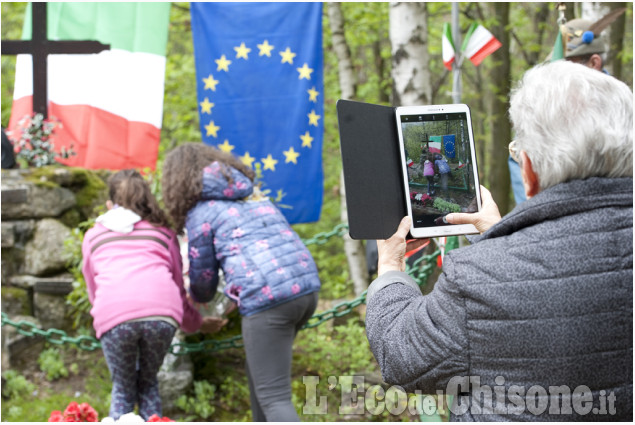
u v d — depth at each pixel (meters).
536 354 1.25
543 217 1.30
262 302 3.41
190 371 4.46
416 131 1.72
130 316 3.41
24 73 5.55
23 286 4.89
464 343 1.30
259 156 5.12
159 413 3.64
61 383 4.61
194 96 8.14
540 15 8.82
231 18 5.05
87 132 5.33
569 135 1.29
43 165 5.26
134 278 3.49
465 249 1.36
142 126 5.32
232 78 5.07
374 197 1.67
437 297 1.35
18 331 4.50
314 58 5.09
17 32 8.73
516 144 1.41
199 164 3.55
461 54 3.85
